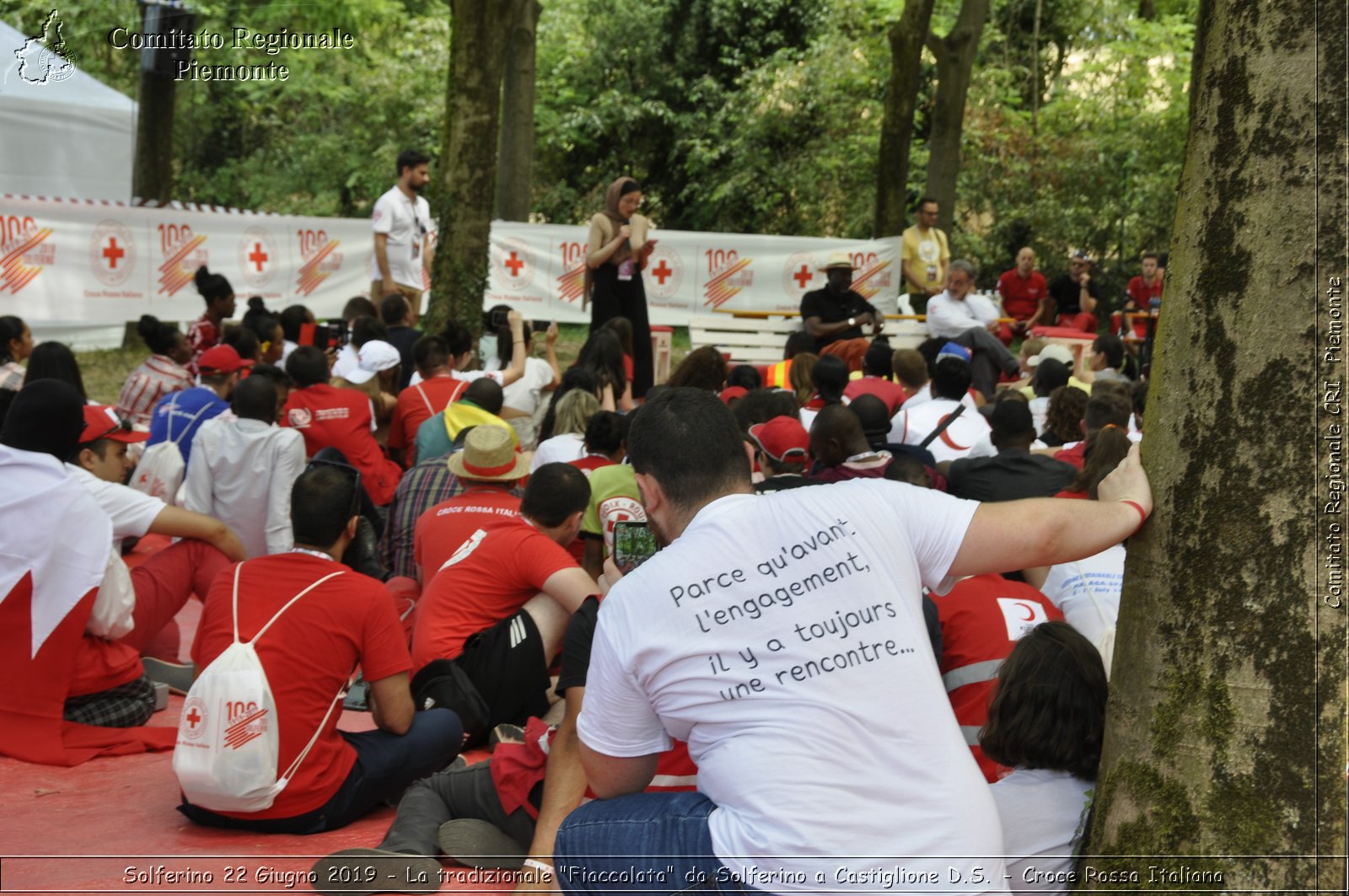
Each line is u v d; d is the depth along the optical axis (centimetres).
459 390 843
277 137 2381
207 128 2284
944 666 416
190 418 756
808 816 243
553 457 677
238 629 396
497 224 1541
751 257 1584
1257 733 254
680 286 1573
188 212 1433
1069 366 1013
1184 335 266
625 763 274
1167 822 263
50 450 473
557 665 548
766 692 252
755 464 638
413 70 2380
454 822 379
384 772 420
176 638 595
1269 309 252
